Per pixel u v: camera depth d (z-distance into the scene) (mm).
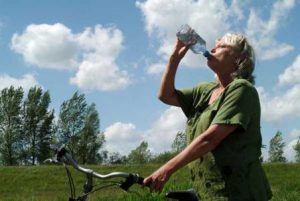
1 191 13008
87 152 37562
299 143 30641
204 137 2119
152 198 6062
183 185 6746
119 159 37375
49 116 37344
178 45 2447
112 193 7078
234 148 2172
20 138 36781
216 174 2193
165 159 29922
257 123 2227
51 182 14086
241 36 2334
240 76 2305
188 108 2498
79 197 2070
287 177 13781
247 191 2170
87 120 37500
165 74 2492
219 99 2240
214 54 2338
